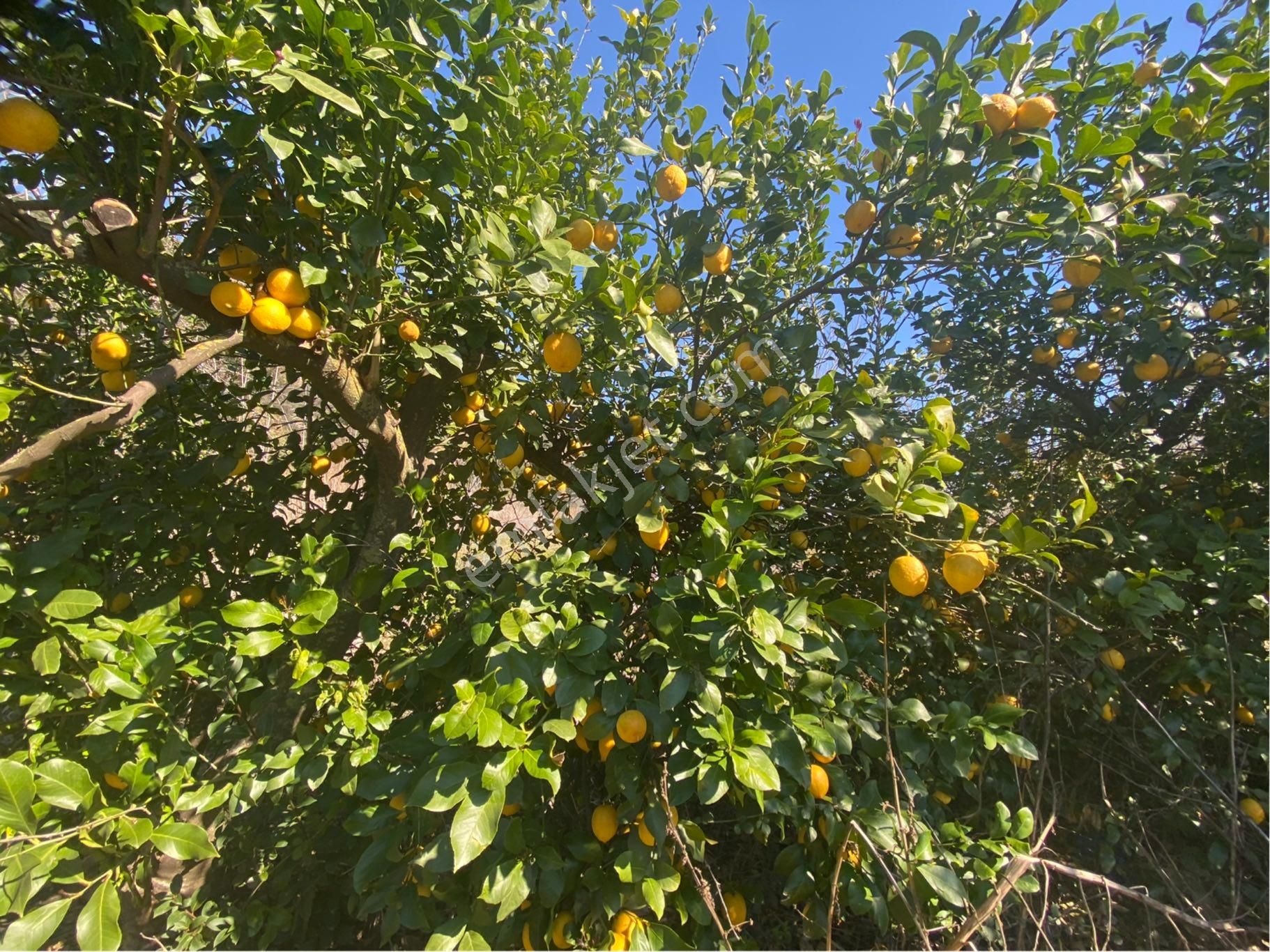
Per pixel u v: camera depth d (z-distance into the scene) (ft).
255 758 5.88
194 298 5.68
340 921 8.22
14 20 4.71
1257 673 7.26
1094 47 7.20
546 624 5.53
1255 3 7.28
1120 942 8.41
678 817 7.30
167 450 9.06
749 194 8.38
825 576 8.94
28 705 6.32
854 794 6.26
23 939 4.10
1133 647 8.33
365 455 10.73
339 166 5.31
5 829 4.38
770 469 6.23
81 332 9.86
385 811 5.77
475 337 8.50
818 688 5.84
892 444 6.57
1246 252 7.56
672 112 8.24
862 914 5.81
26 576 5.16
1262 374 8.28
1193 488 9.40
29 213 5.18
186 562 8.82
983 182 6.46
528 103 7.14
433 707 7.44
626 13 8.56
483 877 5.23
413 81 5.14
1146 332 8.18
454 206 6.27
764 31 7.45
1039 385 11.20
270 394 11.41
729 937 5.69
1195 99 6.38
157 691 5.87
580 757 7.75
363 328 7.01
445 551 6.91
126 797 5.30
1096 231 5.81
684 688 5.21
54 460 8.18
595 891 5.71
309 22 4.53
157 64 4.81
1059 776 8.98
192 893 7.34
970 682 9.04
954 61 5.86
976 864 5.72
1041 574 8.46
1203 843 9.08
